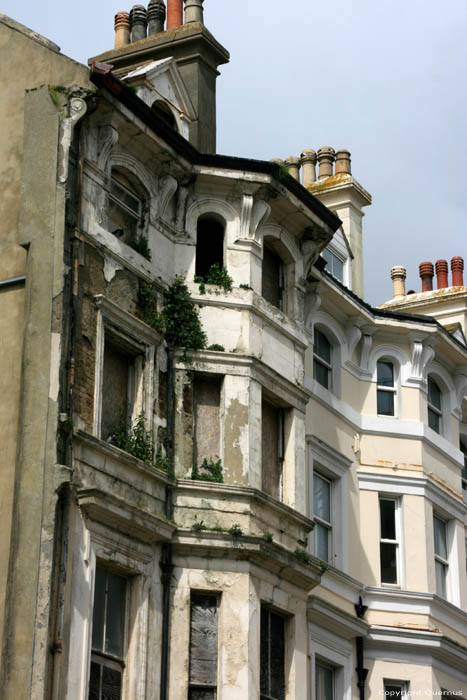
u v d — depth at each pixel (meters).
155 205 31.55
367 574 37.25
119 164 30.62
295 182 33.16
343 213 43.62
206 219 32.97
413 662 36.88
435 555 39.62
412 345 39.91
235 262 32.47
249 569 29.97
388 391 39.88
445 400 41.84
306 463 35.62
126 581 28.52
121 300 29.86
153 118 30.66
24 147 29.66
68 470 26.73
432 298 48.12
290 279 34.28
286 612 31.31
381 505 38.72
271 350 32.75
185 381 31.11
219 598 29.70
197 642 29.27
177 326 31.33
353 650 35.91
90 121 29.92
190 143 32.72
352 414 38.47
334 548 36.53
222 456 30.92
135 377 30.14
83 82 29.86
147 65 34.06
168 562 29.25
